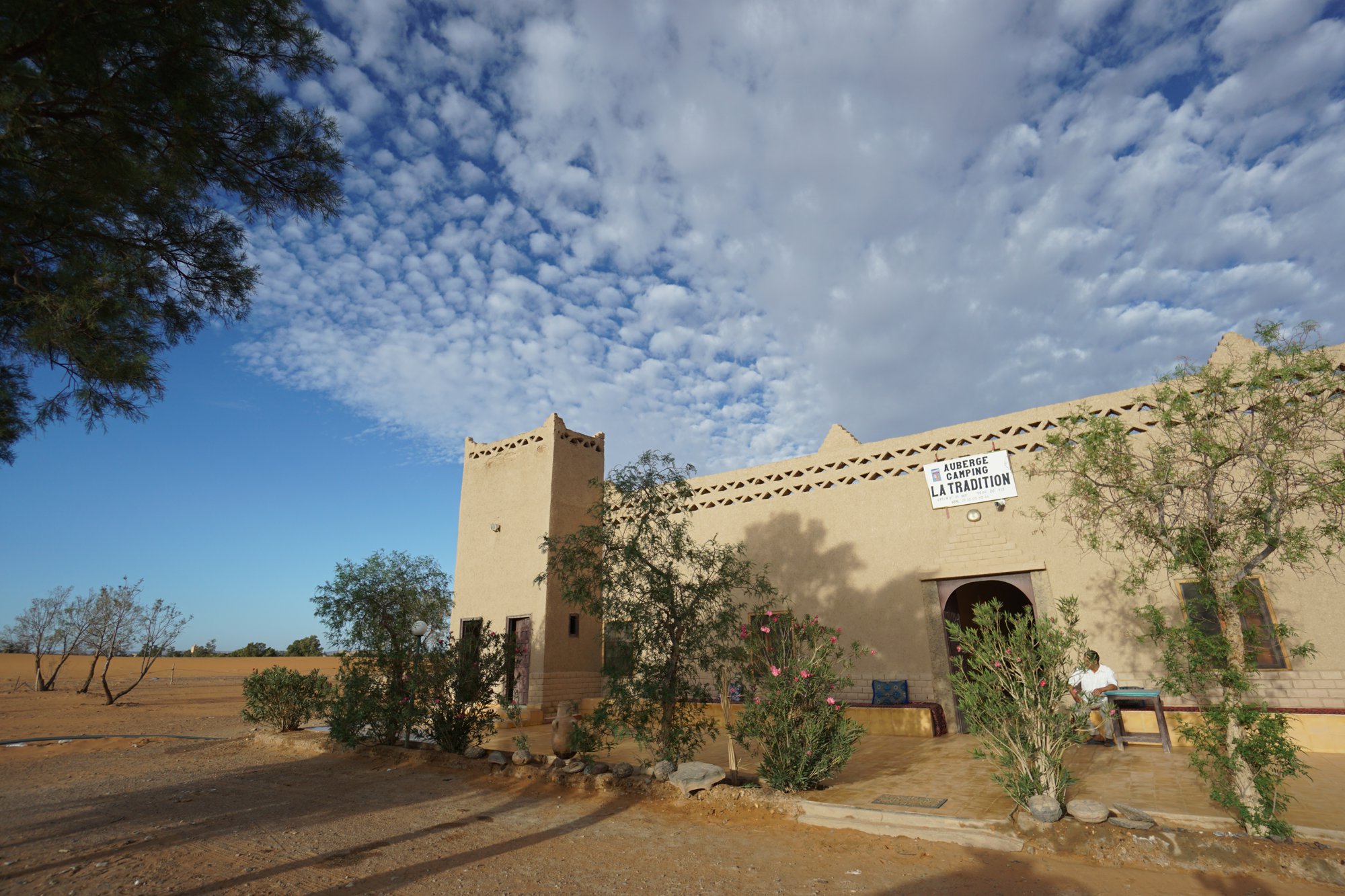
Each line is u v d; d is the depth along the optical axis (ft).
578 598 31.32
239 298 24.59
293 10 21.06
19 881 18.20
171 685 124.26
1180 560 21.75
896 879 18.01
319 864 19.84
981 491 42.73
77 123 19.06
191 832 23.40
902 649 43.68
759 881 18.15
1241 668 20.20
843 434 50.49
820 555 48.21
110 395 21.47
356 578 40.19
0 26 16.43
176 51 18.99
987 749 23.59
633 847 21.42
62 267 20.54
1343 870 16.72
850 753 26.45
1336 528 21.12
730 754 27.45
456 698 37.99
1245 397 21.29
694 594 30.66
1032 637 23.11
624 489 32.09
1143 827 19.33
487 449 62.54
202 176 21.74
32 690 100.37
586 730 31.63
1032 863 18.88
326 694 45.85
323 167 23.77
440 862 20.11
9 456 22.17
